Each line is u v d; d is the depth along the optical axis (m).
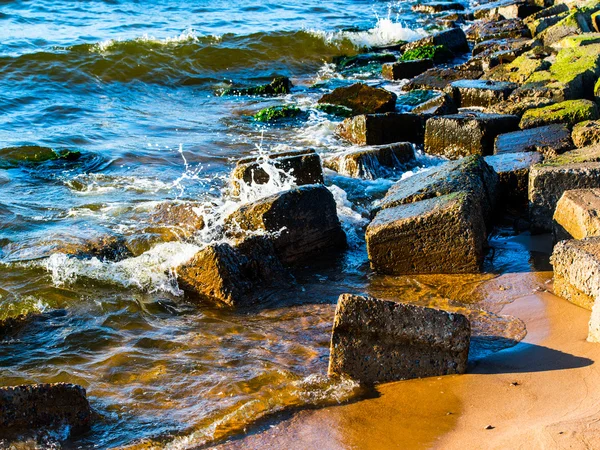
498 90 11.30
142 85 13.63
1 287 8.45
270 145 11.13
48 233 9.12
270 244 8.59
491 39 15.63
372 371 7.43
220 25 18.44
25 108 12.09
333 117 11.98
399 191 8.95
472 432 7.00
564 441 6.76
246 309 8.23
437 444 6.96
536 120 10.16
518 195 9.24
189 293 8.38
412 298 8.20
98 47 14.35
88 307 8.29
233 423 7.25
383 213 8.64
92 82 13.31
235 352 7.81
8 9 18.64
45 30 16.72
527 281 8.25
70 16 18.55
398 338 7.41
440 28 19.03
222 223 8.77
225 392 7.48
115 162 10.59
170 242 8.84
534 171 8.79
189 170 10.47
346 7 22.72
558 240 8.48
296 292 8.38
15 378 7.69
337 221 8.93
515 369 7.39
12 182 10.06
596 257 7.79
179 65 14.59
